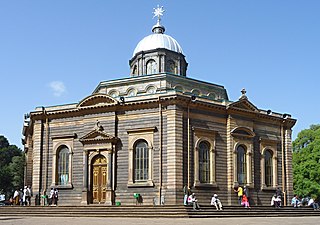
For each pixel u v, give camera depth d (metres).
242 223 35.28
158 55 66.50
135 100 55.00
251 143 59.75
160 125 53.28
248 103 59.78
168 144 52.47
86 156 56.62
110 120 56.22
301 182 85.38
